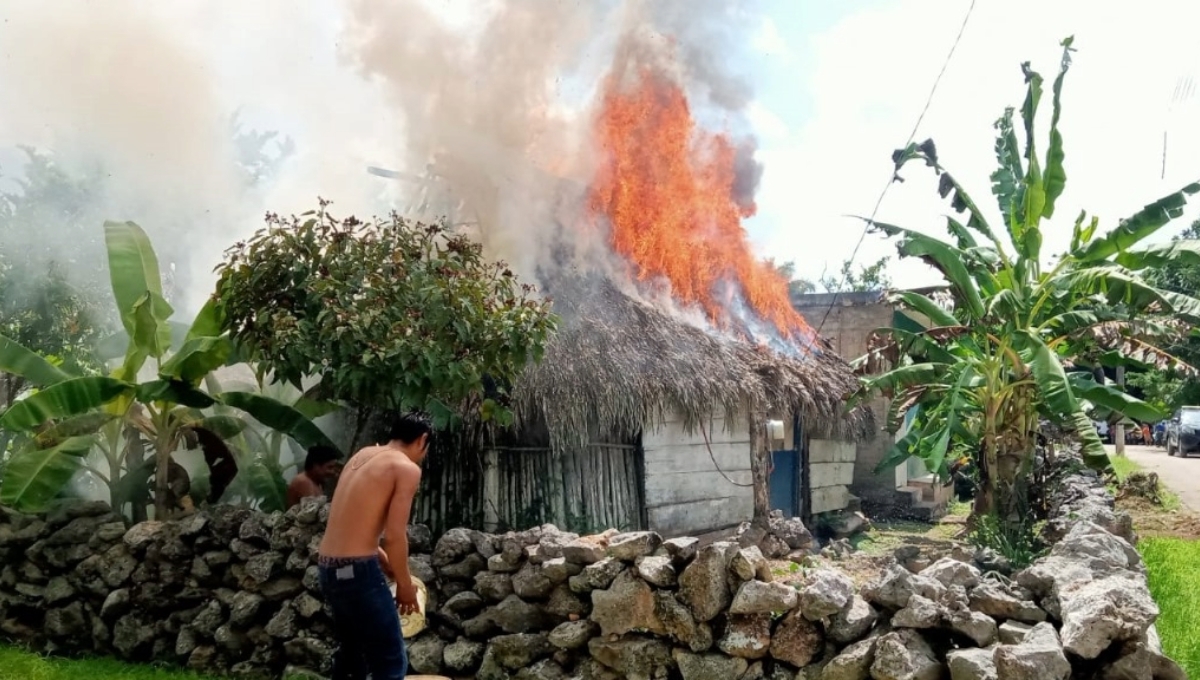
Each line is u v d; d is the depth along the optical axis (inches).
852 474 584.7
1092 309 479.2
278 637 253.1
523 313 289.7
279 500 326.3
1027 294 444.5
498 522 358.0
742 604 199.5
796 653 194.7
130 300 313.0
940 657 181.9
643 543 216.4
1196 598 314.3
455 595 241.9
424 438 204.4
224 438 323.9
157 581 274.4
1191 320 431.2
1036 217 443.5
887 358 500.7
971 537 419.5
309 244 286.4
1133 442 1830.7
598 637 218.7
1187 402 1304.1
